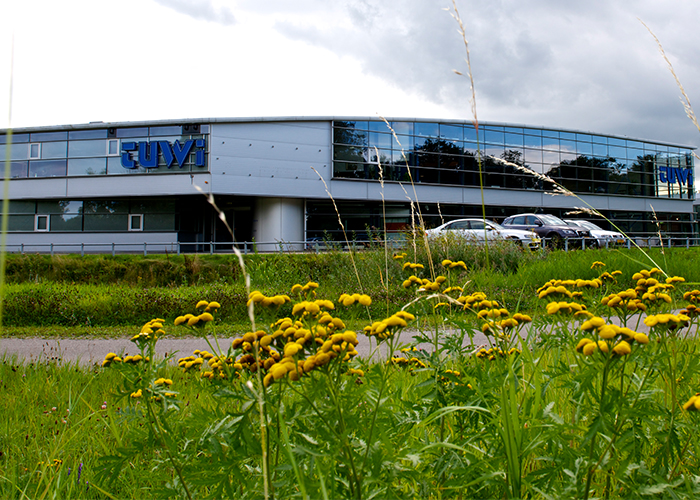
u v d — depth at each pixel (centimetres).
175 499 142
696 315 176
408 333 540
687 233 3366
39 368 386
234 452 120
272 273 1149
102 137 2522
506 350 169
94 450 202
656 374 141
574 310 157
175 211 2511
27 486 160
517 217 1778
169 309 773
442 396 154
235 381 148
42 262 1354
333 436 107
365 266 1010
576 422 120
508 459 120
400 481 135
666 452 128
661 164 3325
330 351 108
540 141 3008
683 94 266
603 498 117
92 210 2573
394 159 2725
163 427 154
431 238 1109
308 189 2598
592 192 3120
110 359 178
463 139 2844
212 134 2464
